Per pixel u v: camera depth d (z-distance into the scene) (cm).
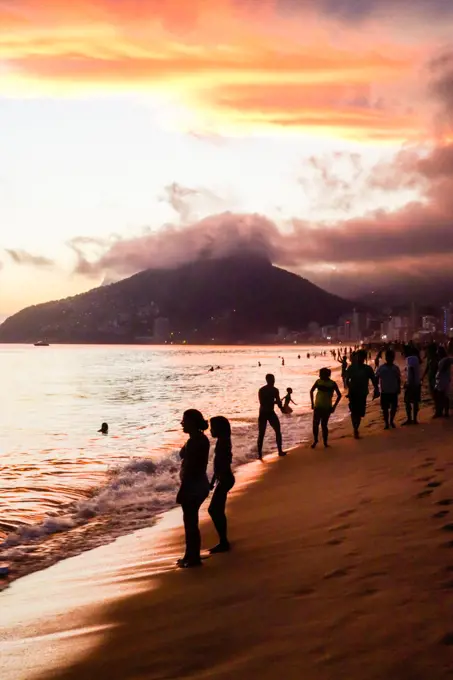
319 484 1102
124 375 8531
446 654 410
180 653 466
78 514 1081
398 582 550
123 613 572
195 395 4594
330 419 2456
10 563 801
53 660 482
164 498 1182
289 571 627
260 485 1172
